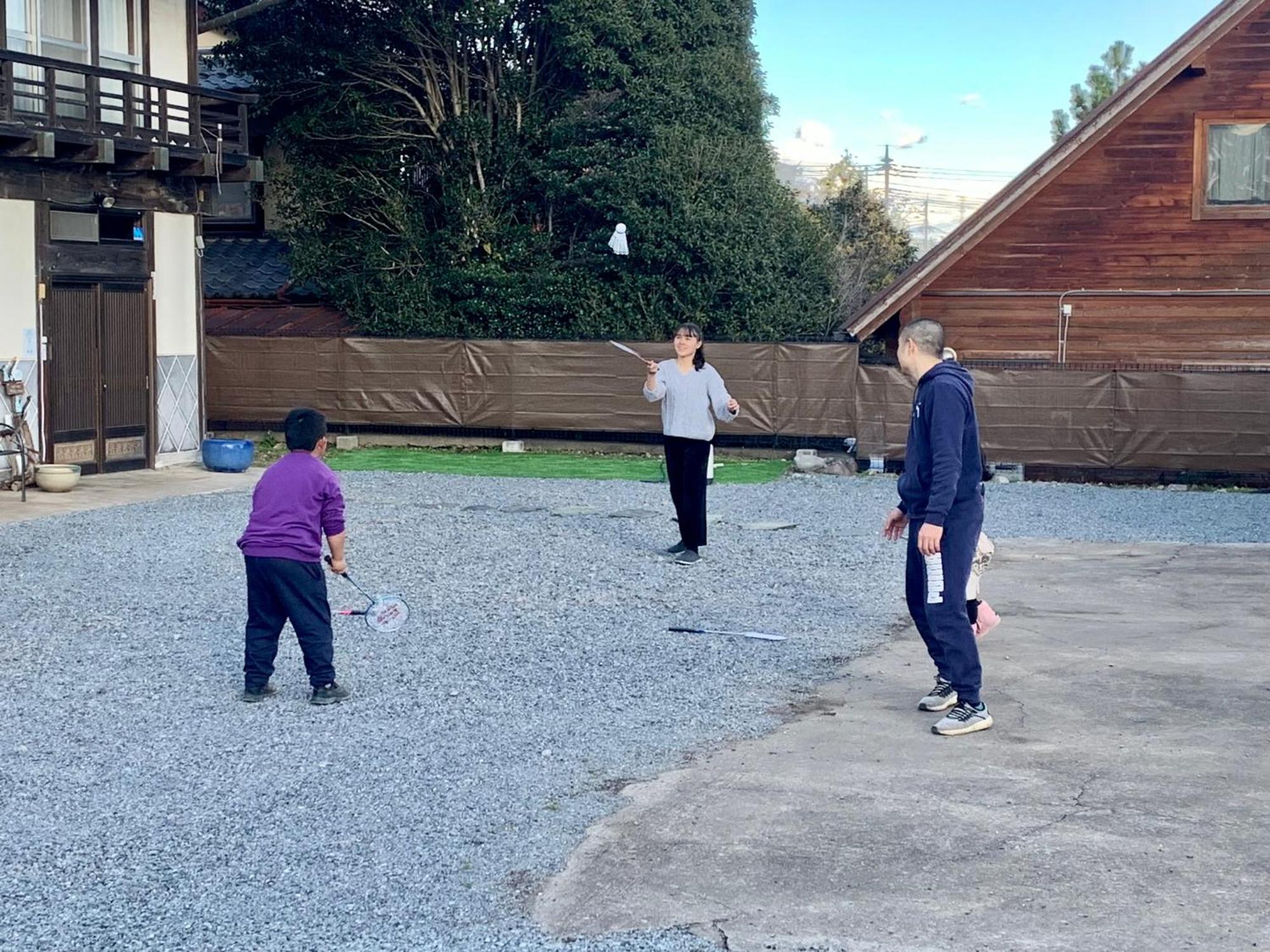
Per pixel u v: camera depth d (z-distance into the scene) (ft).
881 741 22.11
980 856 17.13
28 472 53.93
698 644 29.48
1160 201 67.56
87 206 56.95
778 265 81.82
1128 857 17.01
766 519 49.67
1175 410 62.85
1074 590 36.04
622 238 75.61
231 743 22.33
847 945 14.79
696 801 19.30
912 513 22.68
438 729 23.07
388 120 88.43
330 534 24.67
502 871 16.97
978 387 64.80
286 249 97.19
